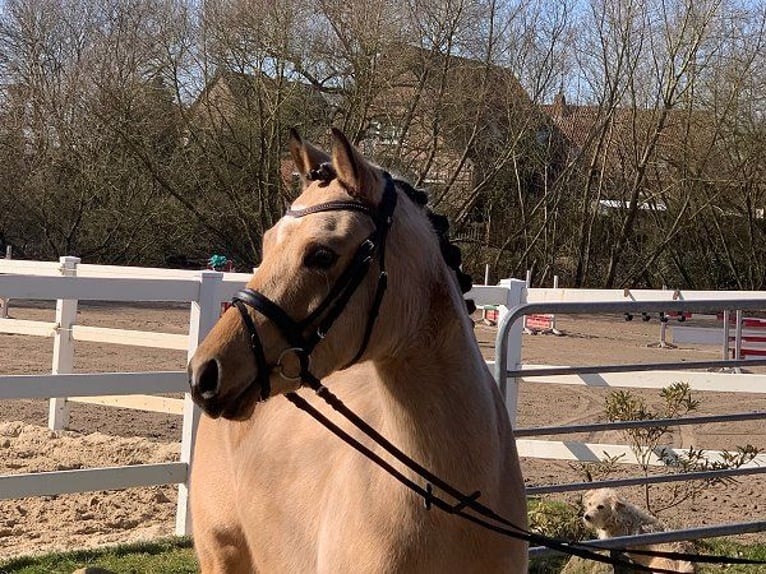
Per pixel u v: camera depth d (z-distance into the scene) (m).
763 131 29.38
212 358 2.49
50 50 30.36
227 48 27.55
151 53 28.75
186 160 29.56
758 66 29.41
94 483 6.49
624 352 18.73
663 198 31.94
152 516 7.55
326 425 2.75
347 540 2.81
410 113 27.59
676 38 30.14
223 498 3.89
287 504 3.29
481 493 2.74
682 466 7.36
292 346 2.54
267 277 2.57
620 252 31.95
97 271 12.28
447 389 2.71
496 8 28.36
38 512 7.52
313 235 2.56
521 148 30.48
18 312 19.92
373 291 2.62
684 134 30.41
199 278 6.80
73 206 29.83
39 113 29.78
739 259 31.91
